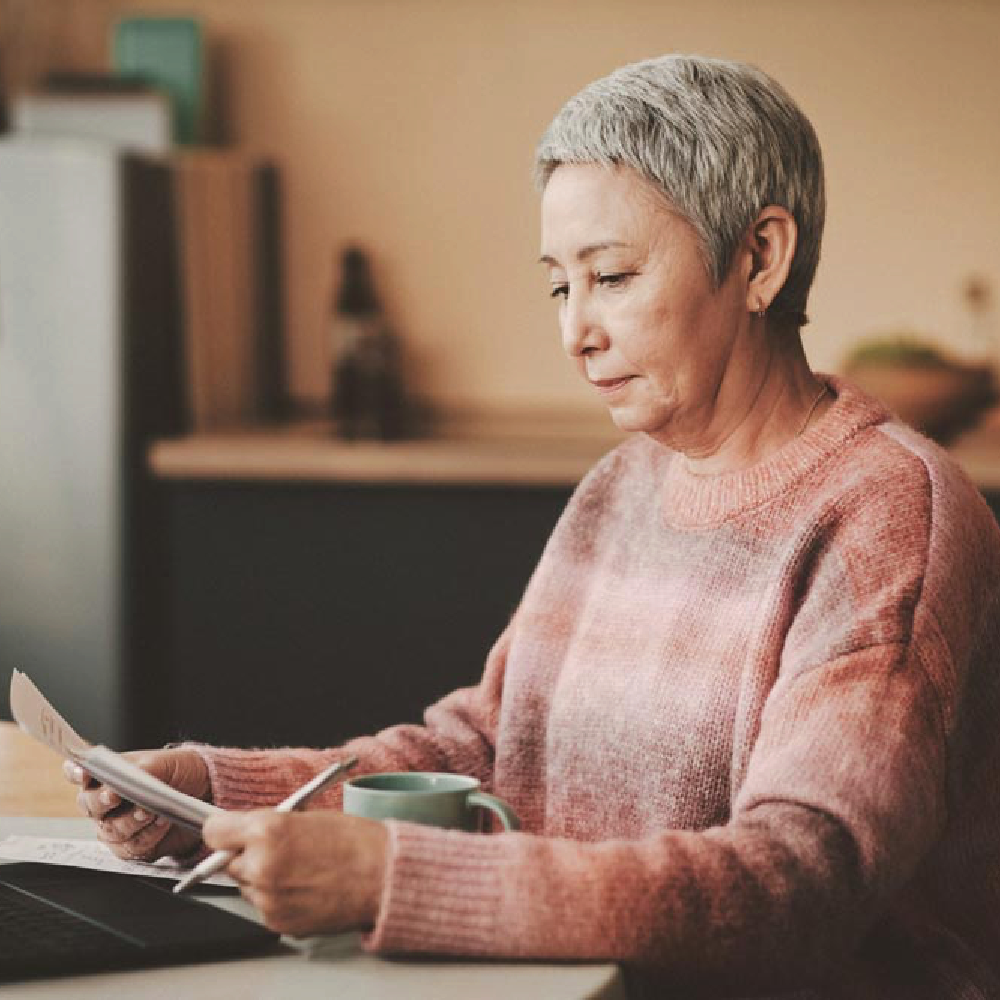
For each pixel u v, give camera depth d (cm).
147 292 501
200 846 173
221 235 527
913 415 463
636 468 206
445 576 461
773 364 186
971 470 433
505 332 546
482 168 543
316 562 470
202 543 480
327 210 554
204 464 475
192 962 141
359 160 550
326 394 559
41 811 201
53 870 169
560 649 201
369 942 140
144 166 498
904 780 152
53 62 569
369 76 547
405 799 153
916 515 170
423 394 552
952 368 462
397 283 552
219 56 554
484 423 546
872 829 147
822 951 146
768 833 147
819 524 174
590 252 177
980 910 177
